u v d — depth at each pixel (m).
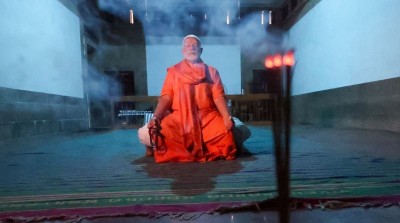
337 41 6.44
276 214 1.34
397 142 3.64
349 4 5.87
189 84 2.61
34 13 5.74
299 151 3.12
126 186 1.86
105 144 4.29
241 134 2.86
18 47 5.18
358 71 5.63
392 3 4.58
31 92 5.57
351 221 1.25
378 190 1.65
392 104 4.68
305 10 8.23
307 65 8.21
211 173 2.15
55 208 1.46
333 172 2.12
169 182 1.93
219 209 1.38
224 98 2.69
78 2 8.24
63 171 2.39
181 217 1.32
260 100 9.16
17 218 1.32
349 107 6.02
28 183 2.01
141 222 1.28
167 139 2.62
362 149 3.18
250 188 1.75
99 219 1.32
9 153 3.45
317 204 1.43
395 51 4.54
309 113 8.12
